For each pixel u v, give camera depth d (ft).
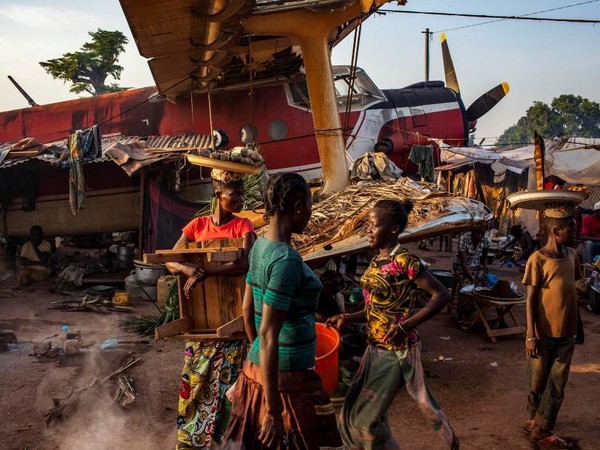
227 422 10.96
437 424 9.83
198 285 11.25
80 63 115.75
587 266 28.43
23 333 22.95
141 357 19.53
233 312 11.24
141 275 30.32
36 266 35.22
